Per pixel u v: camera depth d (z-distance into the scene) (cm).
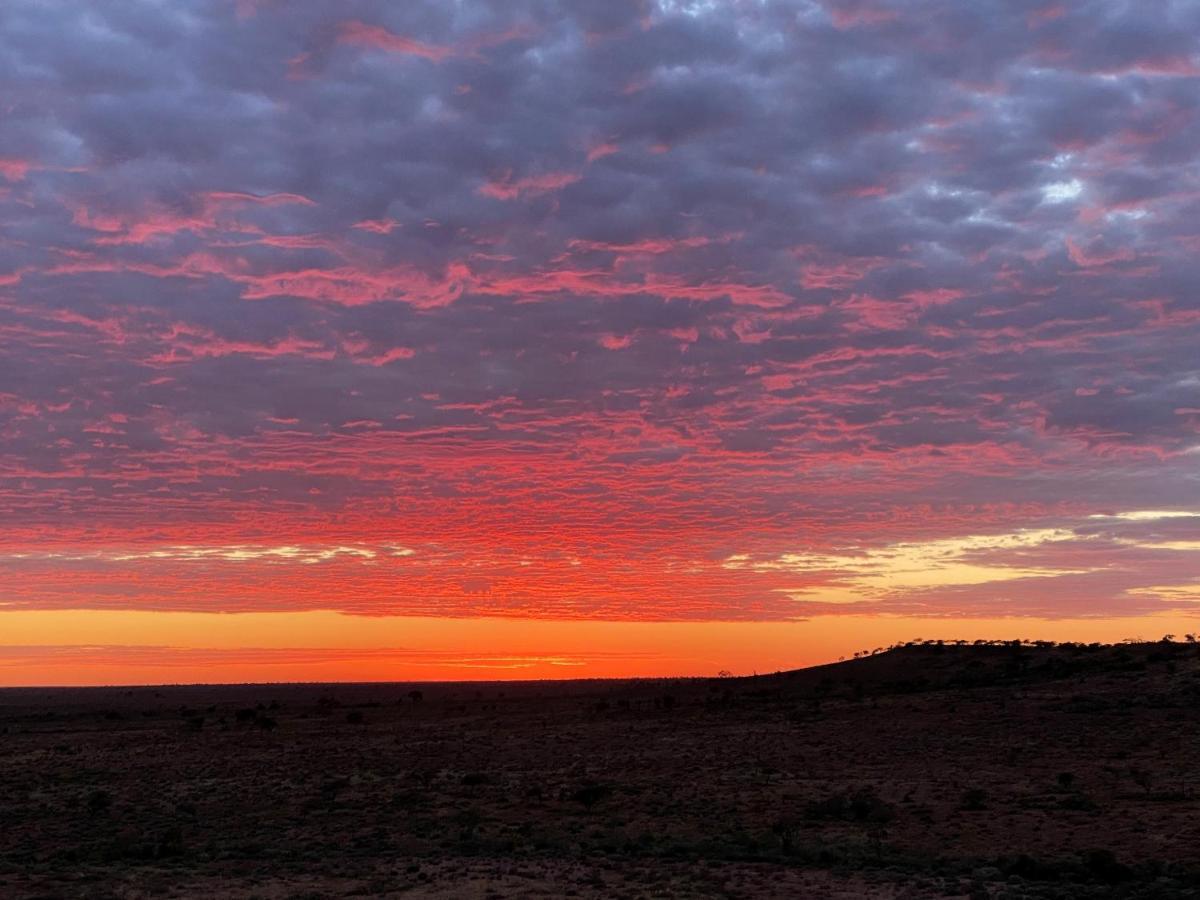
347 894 3631
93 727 12800
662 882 3806
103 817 6097
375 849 4859
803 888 3716
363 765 8200
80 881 3991
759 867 4203
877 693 11225
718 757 7925
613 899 3462
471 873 4053
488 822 5675
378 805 6331
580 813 5894
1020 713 8669
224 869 4291
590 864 4306
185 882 3934
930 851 4600
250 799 6688
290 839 5238
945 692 10500
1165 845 4516
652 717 11012
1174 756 6725
